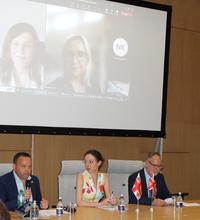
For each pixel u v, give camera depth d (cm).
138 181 423
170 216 344
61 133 541
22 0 514
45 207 367
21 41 514
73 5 550
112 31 579
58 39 540
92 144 618
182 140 697
